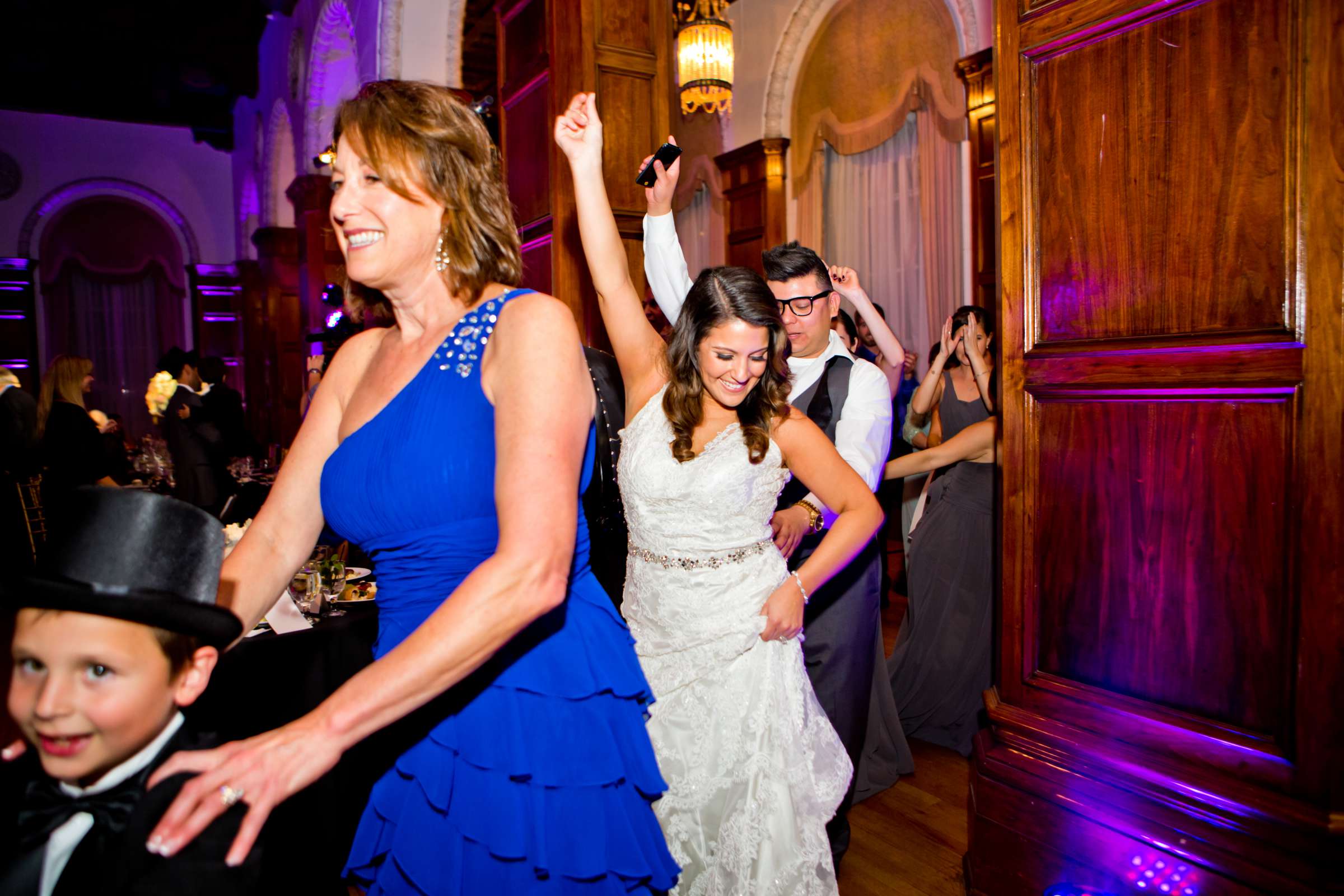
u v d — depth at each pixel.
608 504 2.10
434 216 1.04
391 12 5.76
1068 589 1.91
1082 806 1.84
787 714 1.69
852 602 2.25
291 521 1.16
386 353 1.15
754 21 8.26
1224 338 1.63
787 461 1.78
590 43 3.32
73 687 0.83
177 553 0.84
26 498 5.09
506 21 3.98
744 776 1.64
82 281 14.23
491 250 1.08
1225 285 1.63
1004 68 1.96
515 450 0.91
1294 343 1.54
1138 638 1.79
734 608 1.71
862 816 2.69
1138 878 1.75
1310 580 1.53
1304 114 1.51
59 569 0.81
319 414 1.20
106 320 14.40
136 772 0.90
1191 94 1.66
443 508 1.00
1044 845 1.92
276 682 2.03
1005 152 1.97
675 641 1.73
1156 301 1.73
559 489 0.89
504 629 0.82
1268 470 1.59
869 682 2.30
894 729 2.89
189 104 13.64
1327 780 1.53
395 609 1.05
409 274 1.05
